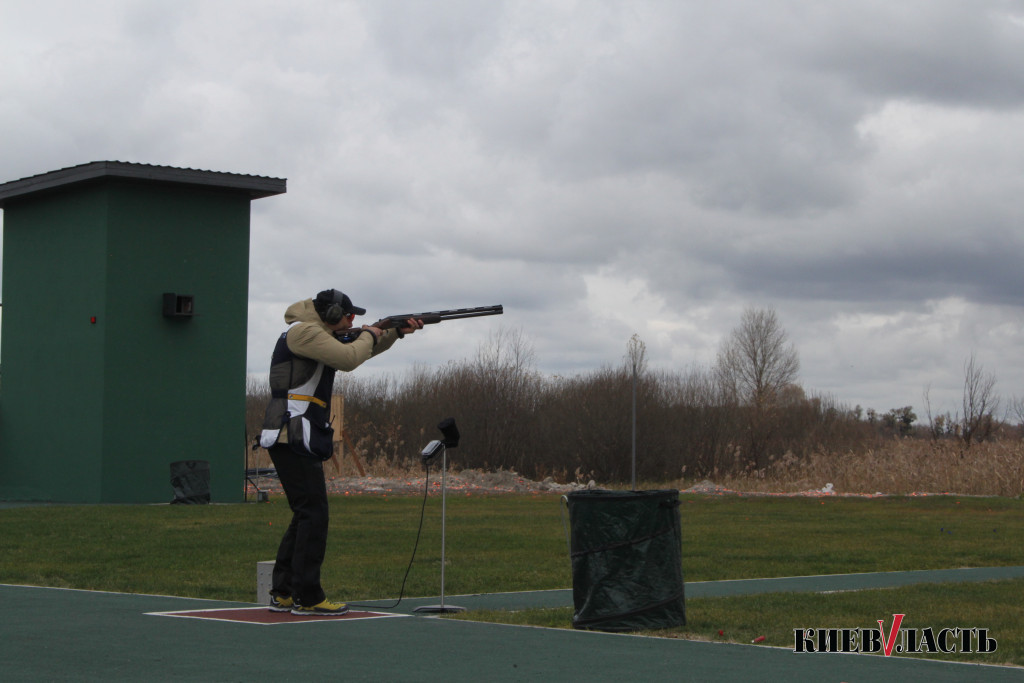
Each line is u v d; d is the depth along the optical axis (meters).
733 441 38.75
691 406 39.56
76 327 20.91
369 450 38.00
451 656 6.26
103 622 7.36
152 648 6.38
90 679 5.48
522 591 9.92
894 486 28.30
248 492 24.94
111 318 20.41
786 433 41.50
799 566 12.09
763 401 42.75
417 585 10.13
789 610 8.44
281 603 7.95
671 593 7.52
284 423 7.65
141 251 20.73
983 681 5.76
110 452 20.34
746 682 5.63
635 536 7.46
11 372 22.38
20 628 7.08
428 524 16.78
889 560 12.72
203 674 5.63
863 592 9.64
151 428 20.78
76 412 20.84
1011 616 8.20
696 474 38.09
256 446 8.02
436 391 38.97
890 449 30.59
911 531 16.48
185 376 21.17
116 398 20.42
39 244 21.88
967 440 31.11
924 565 12.40
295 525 7.84
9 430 22.36
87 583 9.99
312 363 7.74
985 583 10.41
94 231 20.59
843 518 18.95
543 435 38.28
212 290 21.53
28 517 16.84
